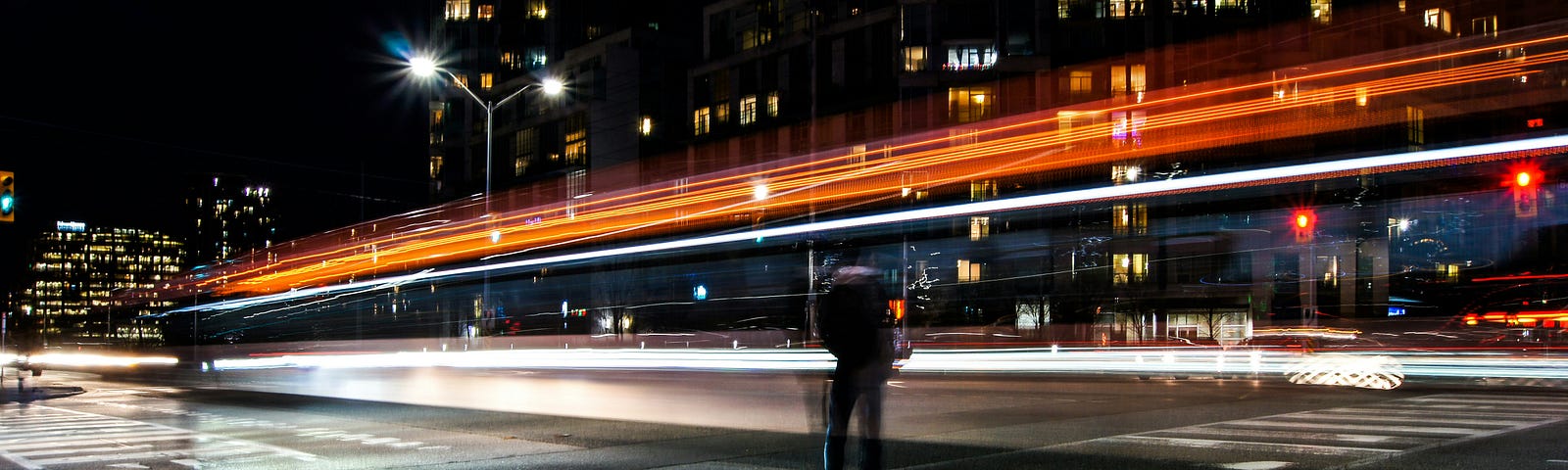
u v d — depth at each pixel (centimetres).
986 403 1653
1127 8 7238
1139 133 7088
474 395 1966
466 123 11475
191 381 2911
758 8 8938
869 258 754
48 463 1014
